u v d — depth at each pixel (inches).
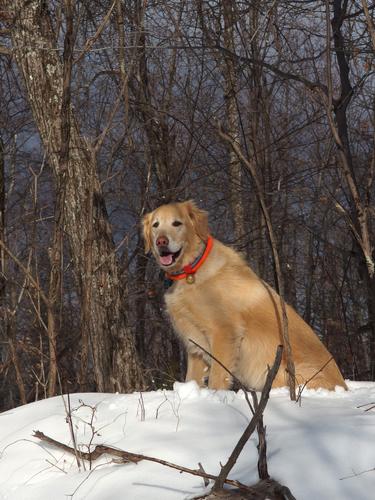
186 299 226.7
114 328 267.1
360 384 226.4
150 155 400.8
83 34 349.7
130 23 366.6
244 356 221.6
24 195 422.9
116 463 139.5
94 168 221.8
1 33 330.0
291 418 149.8
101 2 382.6
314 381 204.8
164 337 491.2
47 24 270.8
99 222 269.1
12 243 406.3
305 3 362.6
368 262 246.1
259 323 220.1
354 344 462.6
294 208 516.1
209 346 231.9
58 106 265.9
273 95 453.4
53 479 140.3
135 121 415.2
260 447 115.2
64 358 352.5
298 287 549.6
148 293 441.4
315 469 118.4
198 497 116.4
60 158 226.2
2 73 489.1
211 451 133.1
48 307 221.5
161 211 230.8
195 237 228.7
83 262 267.4
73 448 144.6
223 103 462.9
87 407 178.2
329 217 464.8
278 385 212.5
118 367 266.7
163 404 168.7
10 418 186.2
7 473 149.8
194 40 386.9
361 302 501.7
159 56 450.6
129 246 482.3
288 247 545.6
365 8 211.8
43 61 267.9
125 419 162.6
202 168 486.0
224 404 164.6
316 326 542.6
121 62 246.7
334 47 356.2
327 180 486.0
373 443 125.2
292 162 479.2
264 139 430.0
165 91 471.5
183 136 513.7
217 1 382.0
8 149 483.8
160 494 120.4
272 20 343.6
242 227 466.6
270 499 110.6
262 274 457.1
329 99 228.4
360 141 457.4
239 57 324.2
